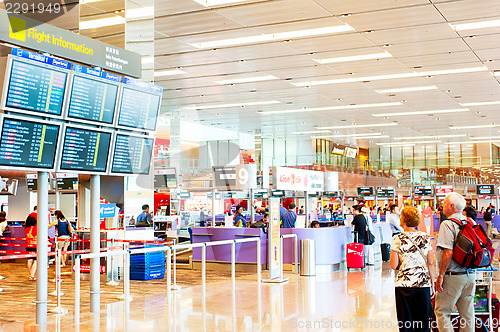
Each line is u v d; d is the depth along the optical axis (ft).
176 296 30.35
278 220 36.78
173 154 83.46
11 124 20.62
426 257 17.56
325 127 93.50
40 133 21.72
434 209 97.86
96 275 25.98
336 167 101.81
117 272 36.14
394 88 61.98
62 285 35.09
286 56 48.65
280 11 37.19
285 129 96.22
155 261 37.58
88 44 24.26
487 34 42.39
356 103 71.10
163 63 51.06
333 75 55.88
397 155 132.16
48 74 21.54
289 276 38.78
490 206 96.58
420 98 67.67
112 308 26.91
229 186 47.06
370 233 44.70
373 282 35.50
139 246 36.40
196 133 93.20
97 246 26.04
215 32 41.86
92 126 24.08
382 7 36.42
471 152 127.54
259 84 60.08
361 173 110.93
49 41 22.35
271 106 73.61
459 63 51.21
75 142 23.32
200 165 91.35
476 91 63.62
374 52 47.39
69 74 22.41
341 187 101.14
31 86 20.98
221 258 42.16
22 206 62.80
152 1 33.96
